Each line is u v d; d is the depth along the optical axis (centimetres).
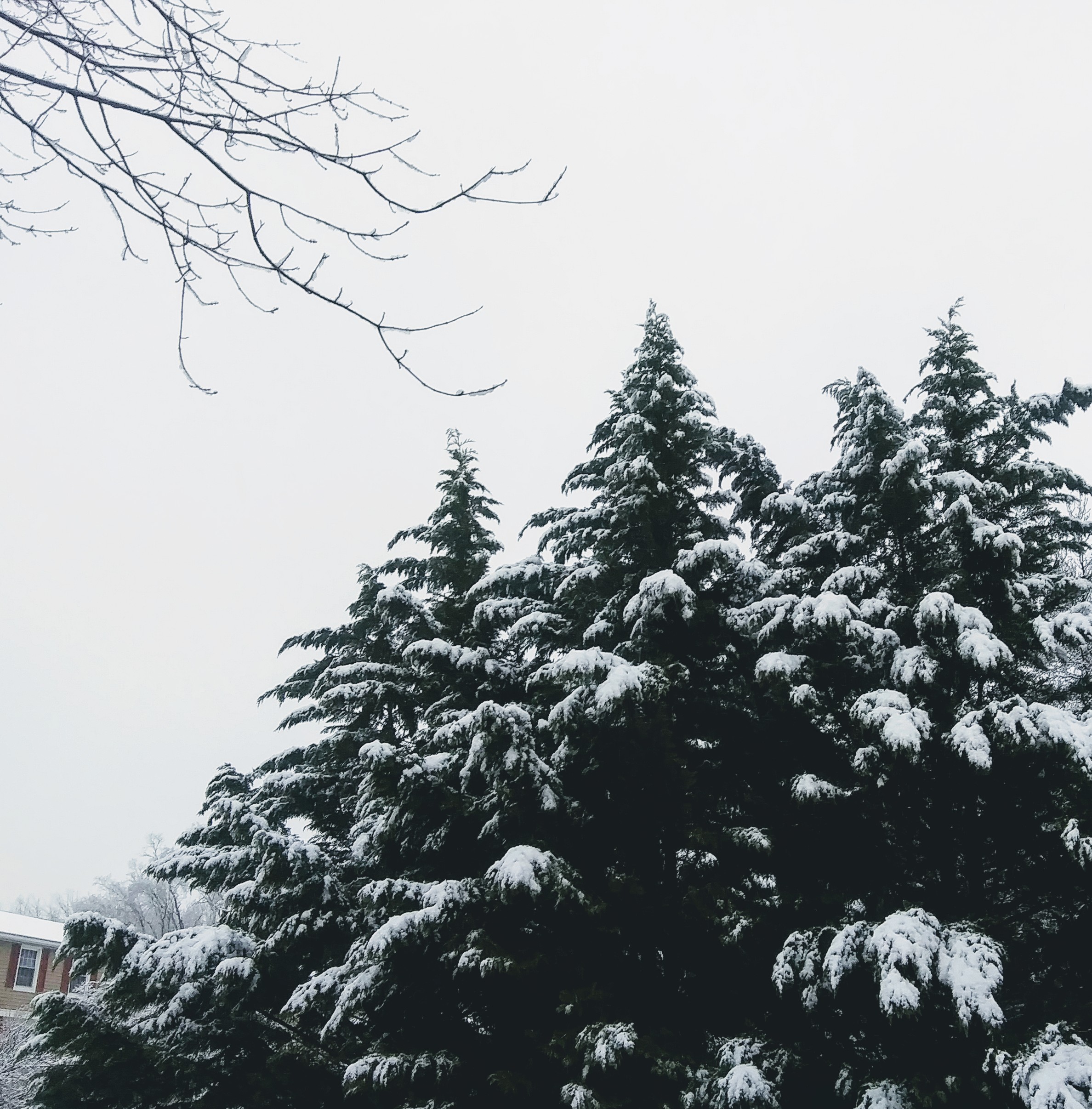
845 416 1170
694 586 1077
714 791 971
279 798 1377
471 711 1145
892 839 916
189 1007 1027
